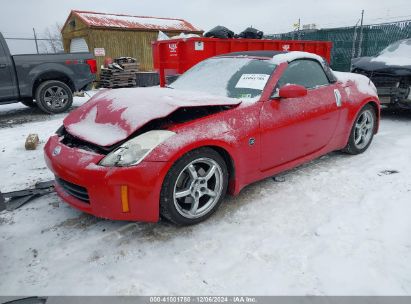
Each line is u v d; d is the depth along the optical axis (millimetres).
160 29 15305
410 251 2363
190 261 2316
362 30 12852
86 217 2900
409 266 2217
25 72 7211
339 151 4488
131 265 2285
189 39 6867
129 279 2154
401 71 5777
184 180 2646
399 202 3029
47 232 2684
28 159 4473
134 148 2420
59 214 2963
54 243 2537
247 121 2893
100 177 2350
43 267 2277
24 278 2176
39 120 7043
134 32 14703
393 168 3848
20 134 5793
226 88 3377
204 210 2764
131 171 2344
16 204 3104
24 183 3672
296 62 3535
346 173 3730
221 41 7184
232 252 2404
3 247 2496
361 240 2498
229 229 2689
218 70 3713
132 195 2373
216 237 2584
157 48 7809
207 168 2779
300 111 3318
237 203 3092
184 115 2844
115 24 14523
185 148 2471
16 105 9094
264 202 3105
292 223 2752
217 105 2750
